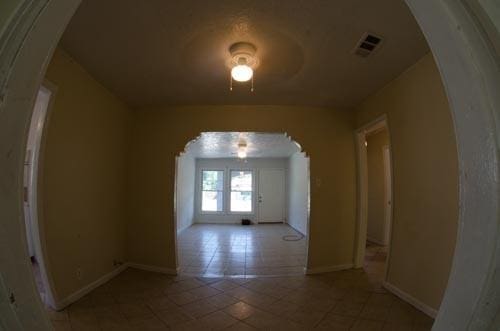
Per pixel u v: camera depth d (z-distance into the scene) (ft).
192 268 10.54
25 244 1.67
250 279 9.23
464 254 1.49
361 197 10.51
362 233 10.52
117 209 9.50
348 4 4.72
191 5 4.74
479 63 1.35
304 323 6.22
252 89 8.77
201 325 6.10
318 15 5.01
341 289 8.30
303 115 10.41
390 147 8.18
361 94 9.20
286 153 22.22
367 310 6.86
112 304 7.06
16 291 1.57
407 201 7.47
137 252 10.16
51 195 6.38
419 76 6.91
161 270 9.81
